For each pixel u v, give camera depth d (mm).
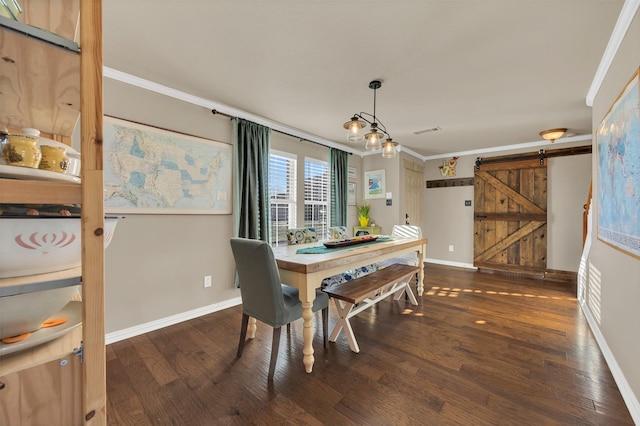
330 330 2635
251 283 1995
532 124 3709
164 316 2697
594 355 2129
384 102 2990
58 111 902
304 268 1933
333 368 1989
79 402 632
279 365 2027
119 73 2371
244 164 3271
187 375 1906
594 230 2572
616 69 1914
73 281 634
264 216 3428
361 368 1985
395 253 2949
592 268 2635
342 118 3504
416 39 1907
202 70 2336
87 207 610
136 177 2512
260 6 1614
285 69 2314
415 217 5543
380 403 1629
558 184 4488
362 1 1573
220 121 3121
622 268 1796
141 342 2377
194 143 2895
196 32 1844
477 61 2174
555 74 2359
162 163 2670
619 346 1813
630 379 1609
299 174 4172
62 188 594
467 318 2877
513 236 4844
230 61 2201
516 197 4820
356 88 2650
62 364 618
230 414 1552
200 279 2963
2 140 671
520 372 1914
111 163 2373
